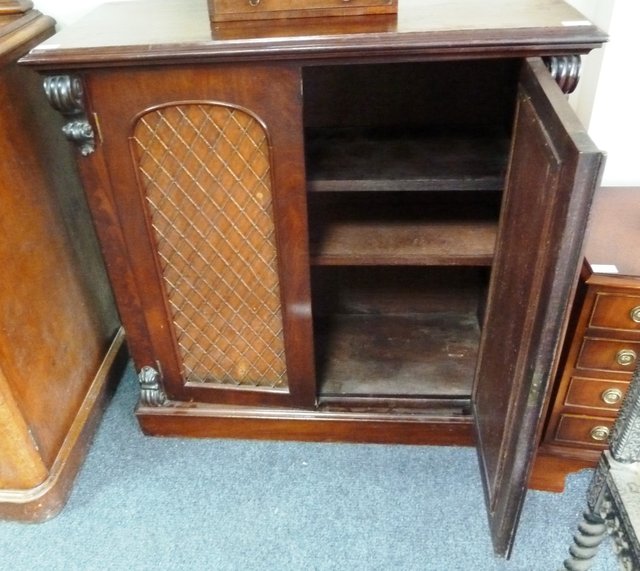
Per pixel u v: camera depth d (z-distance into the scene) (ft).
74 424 4.55
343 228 4.21
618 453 2.80
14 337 3.80
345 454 4.56
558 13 3.24
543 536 3.97
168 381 4.50
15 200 3.86
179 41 3.05
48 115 4.31
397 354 4.85
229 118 3.29
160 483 4.40
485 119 4.29
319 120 4.38
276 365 4.34
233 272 3.89
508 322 3.34
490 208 4.37
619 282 3.36
